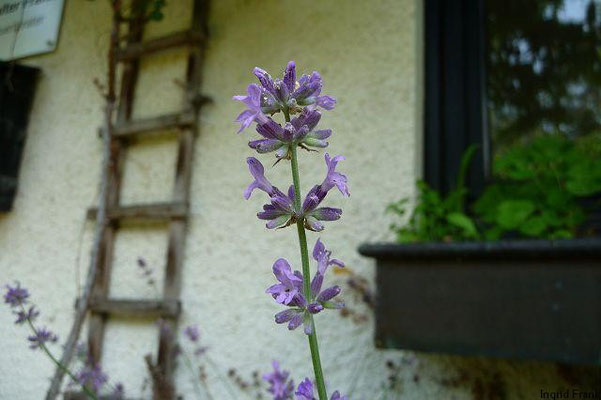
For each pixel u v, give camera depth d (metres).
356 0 1.32
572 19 1.24
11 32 1.82
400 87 1.21
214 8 1.49
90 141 1.57
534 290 0.77
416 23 1.24
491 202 1.00
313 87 0.47
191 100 1.42
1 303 1.57
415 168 1.15
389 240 1.14
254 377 1.19
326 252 0.47
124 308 1.35
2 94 1.62
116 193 1.46
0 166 1.60
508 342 0.77
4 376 1.50
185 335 1.30
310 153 1.27
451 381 1.02
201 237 1.35
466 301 0.82
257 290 1.25
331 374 1.12
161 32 1.54
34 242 1.58
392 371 1.07
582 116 1.18
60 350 1.43
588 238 0.72
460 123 1.22
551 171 0.95
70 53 1.70
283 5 1.40
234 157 1.36
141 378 1.31
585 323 0.72
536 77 1.23
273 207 0.46
